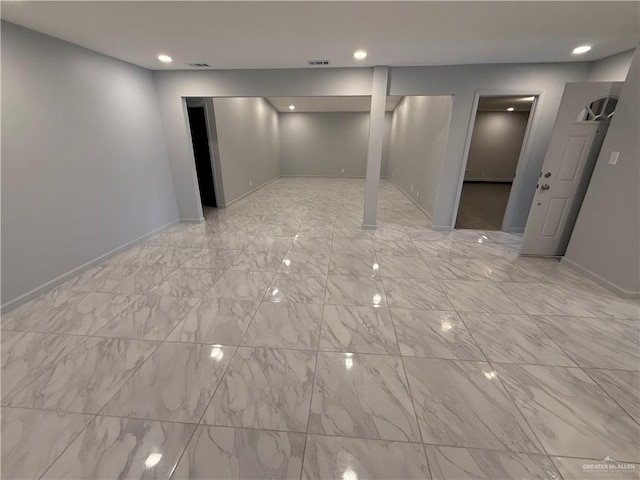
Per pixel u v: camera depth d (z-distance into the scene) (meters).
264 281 2.84
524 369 1.75
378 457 1.27
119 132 3.42
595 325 2.15
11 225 2.30
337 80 3.79
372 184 4.27
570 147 3.00
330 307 2.40
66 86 2.73
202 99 5.16
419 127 5.84
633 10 2.10
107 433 1.37
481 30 2.48
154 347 1.93
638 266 2.40
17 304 2.35
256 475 1.21
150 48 2.96
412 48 2.96
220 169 5.62
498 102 7.02
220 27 2.41
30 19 2.20
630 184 2.43
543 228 3.30
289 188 8.25
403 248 3.71
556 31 2.51
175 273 3.00
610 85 2.76
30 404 1.50
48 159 2.58
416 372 1.73
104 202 3.24
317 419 1.44
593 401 1.53
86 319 2.22
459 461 1.25
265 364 1.79
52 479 1.19
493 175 9.37
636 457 1.26
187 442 1.33
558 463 1.24
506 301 2.48
